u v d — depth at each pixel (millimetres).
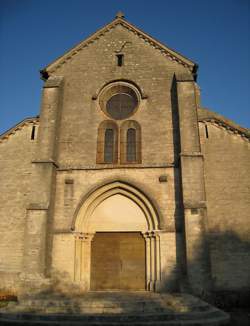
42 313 14805
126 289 20828
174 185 21531
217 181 21812
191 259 18797
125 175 22062
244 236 20516
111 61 25688
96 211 22188
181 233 20469
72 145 23469
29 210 20656
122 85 25000
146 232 21297
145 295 17844
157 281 19875
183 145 21422
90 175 22344
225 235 20641
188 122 21984
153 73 24891
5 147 24234
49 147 22344
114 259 21500
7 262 21469
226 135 22734
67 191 22141
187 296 17047
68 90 25125
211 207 21281
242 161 22078
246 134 22453
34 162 21844
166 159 22375
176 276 19797
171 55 25203
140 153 22859
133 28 26453
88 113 24250
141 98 24219
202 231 19203
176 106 23609
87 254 21406
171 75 24656
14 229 22125
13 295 19328
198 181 20312
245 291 19297
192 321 13867
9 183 23266
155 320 14055
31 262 19609
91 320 13969
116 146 23312
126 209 22016
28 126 24609
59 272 20500
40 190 21188
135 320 13945
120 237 21859
